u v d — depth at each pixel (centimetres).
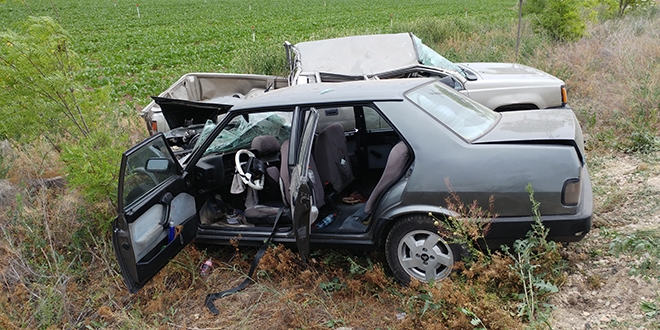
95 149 527
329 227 417
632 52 941
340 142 448
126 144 613
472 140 361
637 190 479
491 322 307
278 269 405
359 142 500
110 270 448
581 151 361
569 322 322
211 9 4759
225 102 755
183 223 424
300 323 358
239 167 422
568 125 375
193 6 5122
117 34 3000
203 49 2159
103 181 494
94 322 392
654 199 446
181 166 432
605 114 701
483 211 348
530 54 1123
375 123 498
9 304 422
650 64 847
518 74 698
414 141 364
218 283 438
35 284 424
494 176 344
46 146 724
